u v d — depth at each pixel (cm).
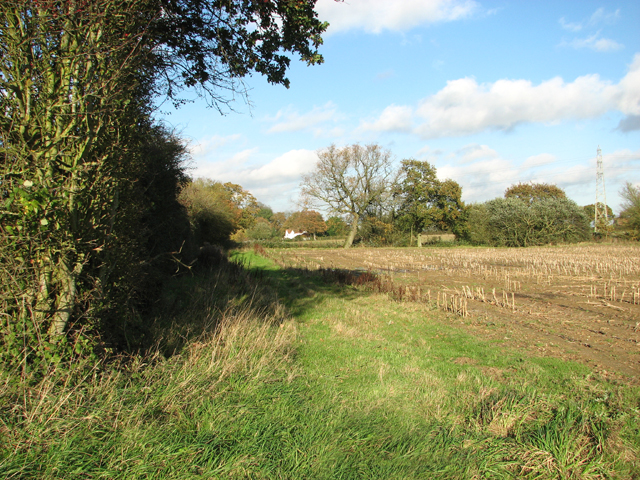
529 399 466
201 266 1647
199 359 486
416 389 515
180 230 1383
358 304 1238
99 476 271
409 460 338
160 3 502
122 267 467
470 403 471
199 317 743
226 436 340
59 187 351
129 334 499
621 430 396
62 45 368
